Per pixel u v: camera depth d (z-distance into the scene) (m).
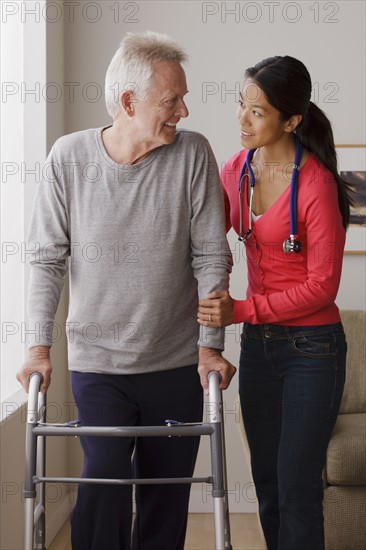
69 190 2.51
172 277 2.52
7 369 4.05
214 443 2.19
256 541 4.12
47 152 4.17
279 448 2.71
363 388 4.25
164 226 2.48
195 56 4.69
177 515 2.69
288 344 2.70
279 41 4.69
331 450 3.65
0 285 4.11
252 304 2.62
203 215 2.53
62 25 4.61
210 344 2.49
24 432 3.49
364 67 4.69
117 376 2.55
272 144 2.71
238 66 4.69
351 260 4.72
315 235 2.62
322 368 2.67
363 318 4.39
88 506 2.45
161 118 2.42
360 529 3.65
